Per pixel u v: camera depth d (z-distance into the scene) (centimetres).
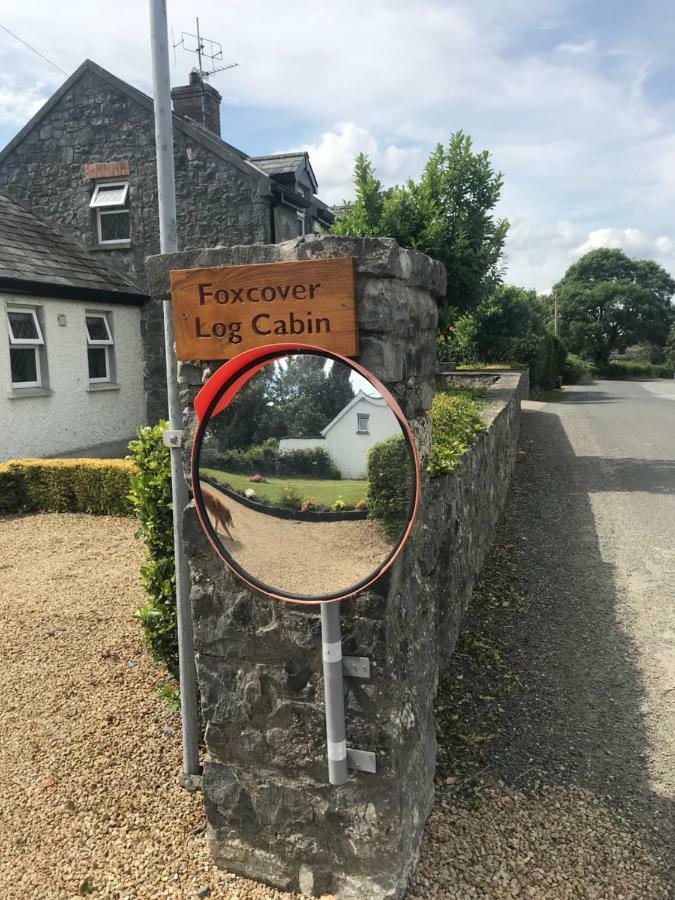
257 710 253
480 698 378
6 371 1069
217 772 262
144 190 1402
